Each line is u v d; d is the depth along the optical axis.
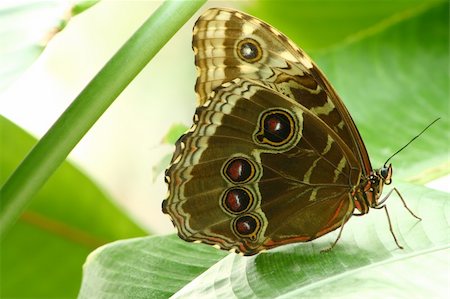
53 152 0.47
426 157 0.58
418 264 0.48
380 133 0.60
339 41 0.65
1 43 0.46
